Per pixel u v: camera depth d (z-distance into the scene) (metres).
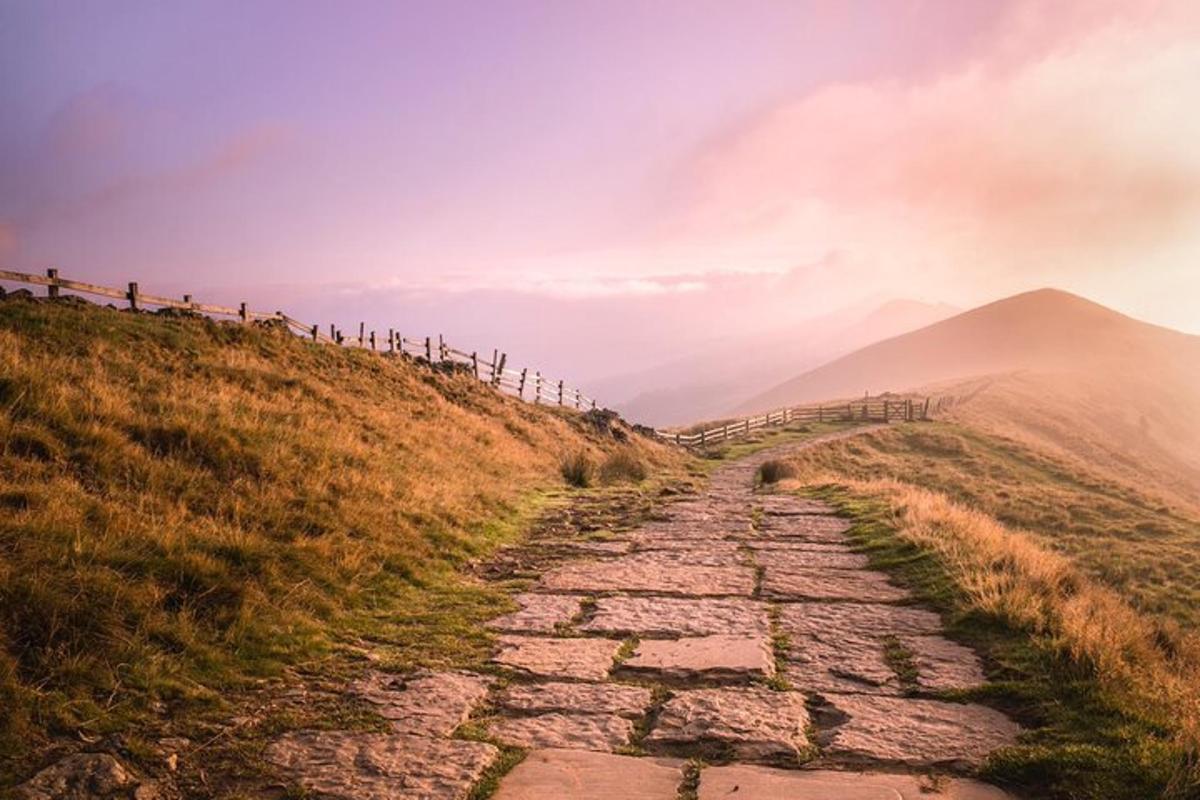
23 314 15.54
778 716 5.42
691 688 6.02
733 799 4.29
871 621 7.78
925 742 4.98
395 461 13.91
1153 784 4.19
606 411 37.06
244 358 18.41
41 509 7.31
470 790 4.41
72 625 5.72
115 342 16.02
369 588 8.34
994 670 6.25
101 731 4.88
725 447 42.81
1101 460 64.44
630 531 13.22
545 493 17.31
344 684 5.97
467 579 9.60
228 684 5.78
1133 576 19.92
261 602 7.01
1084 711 5.25
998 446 46.03
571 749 4.94
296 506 9.77
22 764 4.45
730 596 8.88
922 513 12.52
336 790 4.39
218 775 4.56
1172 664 7.10
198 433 10.62
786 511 15.21
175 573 6.88
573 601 8.60
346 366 22.69
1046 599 7.61
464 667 6.44
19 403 9.85
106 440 9.55
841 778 4.54
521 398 34.03
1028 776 4.49
